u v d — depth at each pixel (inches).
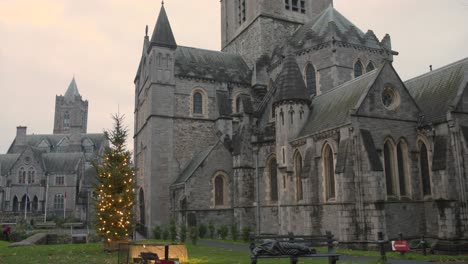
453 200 1087.0
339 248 1093.1
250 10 2281.0
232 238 1443.2
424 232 1172.5
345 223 1097.4
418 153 1218.0
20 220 2723.9
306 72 1763.0
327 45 1691.7
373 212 1058.1
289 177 1401.3
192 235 1262.3
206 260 840.3
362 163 1107.3
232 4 2522.1
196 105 1930.4
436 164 1127.6
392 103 1224.8
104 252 1056.2
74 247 1196.5
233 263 788.0
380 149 1151.6
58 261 863.7
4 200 3801.7
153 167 1772.9
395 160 1180.5
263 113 1688.0
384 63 1242.6
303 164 1310.3
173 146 1829.5
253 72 2022.6
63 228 2406.5
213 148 1646.2
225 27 2613.2
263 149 1592.0
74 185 3875.5
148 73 1957.4
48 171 3905.0
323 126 1285.7
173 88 1868.8
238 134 1680.6
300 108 1455.5
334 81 1648.6
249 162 1601.9
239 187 1572.3
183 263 773.3
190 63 1984.5
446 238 1079.0
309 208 1263.5
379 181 1072.2
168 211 1761.8
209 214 1581.0
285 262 819.4
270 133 1604.3
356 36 1729.8
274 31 2181.3
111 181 1106.7
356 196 1096.2
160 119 1820.9
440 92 1263.5
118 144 1168.8
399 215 1148.5
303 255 610.5
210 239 1459.2
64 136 5260.8
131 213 1118.4
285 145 1427.2
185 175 1691.7
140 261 690.8
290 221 1371.8
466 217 1082.7
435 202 1123.9
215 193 1617.9
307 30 1873.8
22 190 3836.1
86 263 824.9
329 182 1249.4
